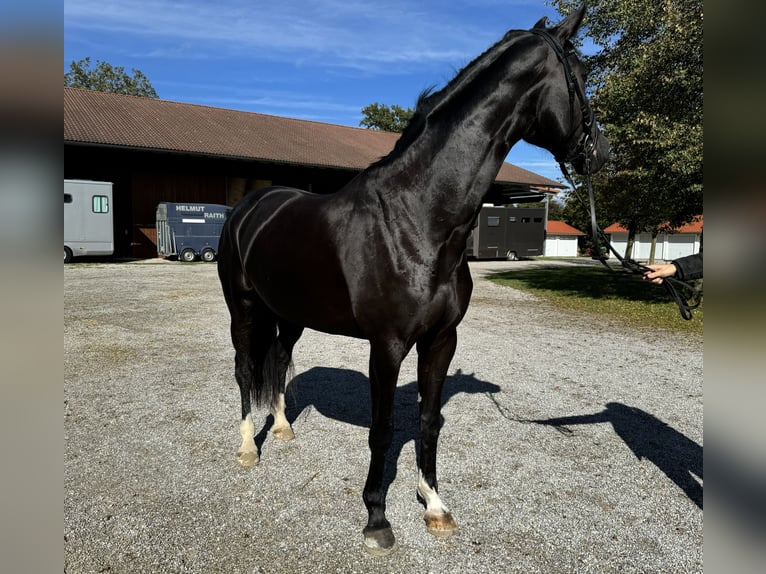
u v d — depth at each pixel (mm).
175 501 2547
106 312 7730
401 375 4902
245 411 3066
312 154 20297
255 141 20031
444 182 2064
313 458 3045
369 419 3678
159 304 8539
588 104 2162
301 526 2359
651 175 9719
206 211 16969
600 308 9641
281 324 3352
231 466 2926
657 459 3109
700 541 2301
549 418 3768
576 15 2182
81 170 16906
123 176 17641
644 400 4238
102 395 4078
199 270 14000
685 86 8680
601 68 10492
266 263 2604
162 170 18062
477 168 2074
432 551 2205
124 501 2531
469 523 2420
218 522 2379
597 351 6102
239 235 3000
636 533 2359
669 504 2607
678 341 6777
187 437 3307
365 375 4809
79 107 18344
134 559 2102
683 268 2215
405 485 2758
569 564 2137
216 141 18594
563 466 3000
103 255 16188
